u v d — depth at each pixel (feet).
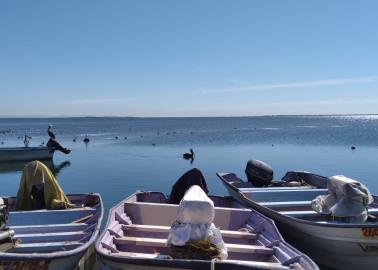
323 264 28.30
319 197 31.07
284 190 36.63
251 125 386.73
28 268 19.97
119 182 65.26
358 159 96.02
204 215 22.47
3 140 181.98
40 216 29.48
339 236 25.39
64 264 20.88
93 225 26.84
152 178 69.26
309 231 26.91
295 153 112.06
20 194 32.19
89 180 67.41
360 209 27.73
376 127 295.28
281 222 29.55
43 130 307.37
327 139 168.35
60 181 66.49
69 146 141.69
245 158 100.37
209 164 88.84
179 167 83.87
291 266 19.93
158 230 27.12
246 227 29.12
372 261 26.04
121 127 367.86
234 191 38.14
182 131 265.34
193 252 21.52
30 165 32.55
